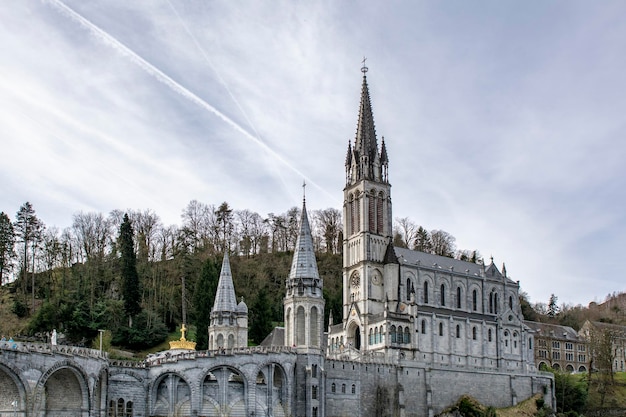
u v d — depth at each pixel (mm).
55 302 156750
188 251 190375
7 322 157375
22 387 91875
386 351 151625
